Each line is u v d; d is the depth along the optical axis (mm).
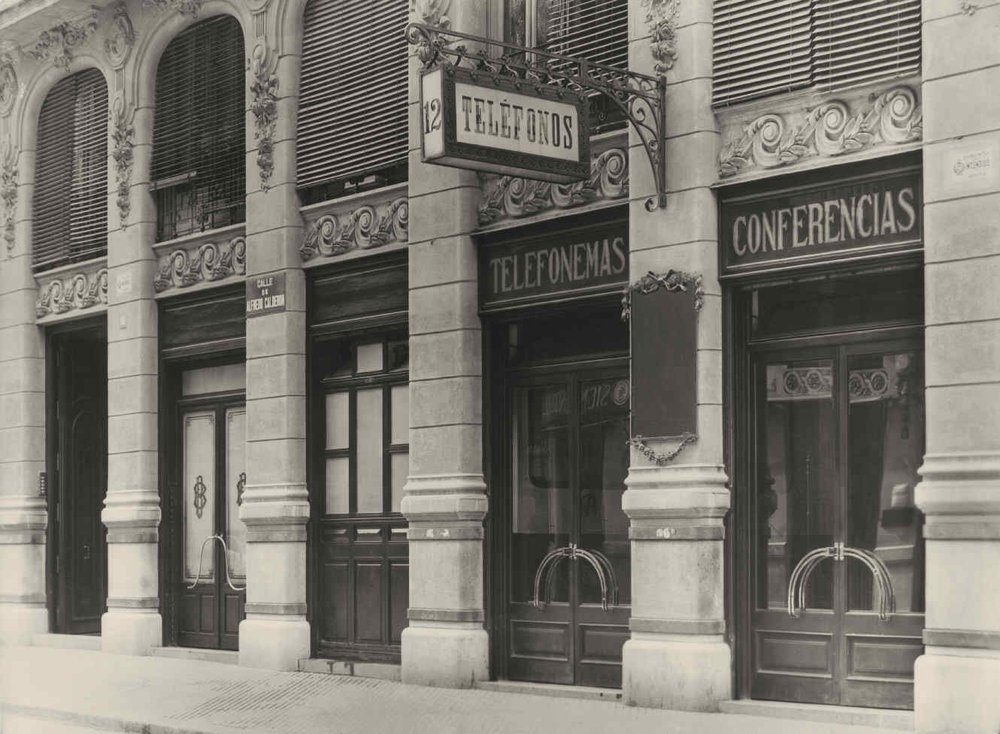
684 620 12312
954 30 10734
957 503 10484
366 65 16094
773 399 12391
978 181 10555
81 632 21328
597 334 13898
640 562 12672
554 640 14039
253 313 17156
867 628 11594
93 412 21719
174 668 17141
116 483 19359
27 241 21531
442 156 11539
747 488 12414
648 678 12469
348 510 16391
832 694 11781
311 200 16891
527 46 14234
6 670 17500
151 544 18938
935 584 10633
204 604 18547
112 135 19641
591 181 13430
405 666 14820
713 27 12469
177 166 18922
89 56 20391
